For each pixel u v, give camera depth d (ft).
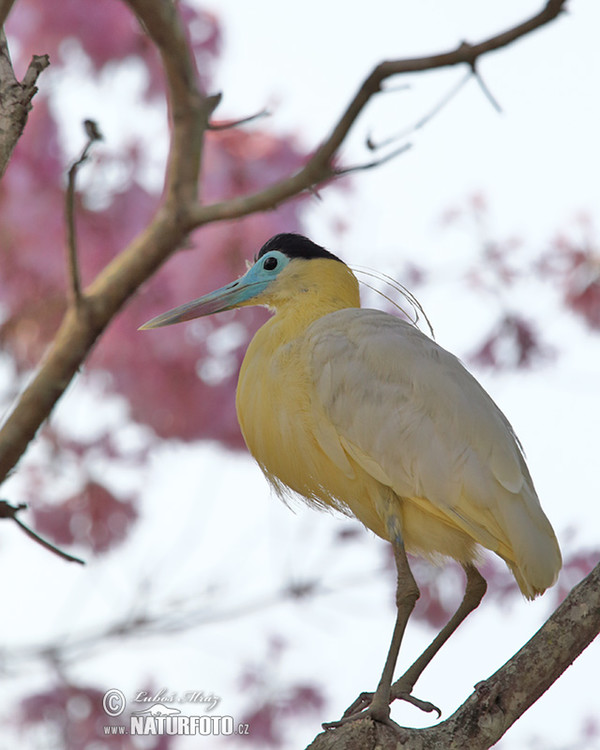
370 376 26.58
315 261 30.27
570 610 22.25
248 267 32.07
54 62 42.63
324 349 27.14
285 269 30.35
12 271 42.68
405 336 27.22
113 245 42.29
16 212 41.73
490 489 25.34
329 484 27.45
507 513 25.21
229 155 42.83
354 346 27.07
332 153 28.50
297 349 27.73
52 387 31.22
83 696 40.73
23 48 42.91
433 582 42.68
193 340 43.96
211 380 44.50
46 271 42.39
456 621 26.48
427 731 22.17
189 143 31.24
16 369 43.32
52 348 31.53
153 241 31.40
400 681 25.95
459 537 26.55
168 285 43.24
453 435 25.79
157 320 31.12
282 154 42.96
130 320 43.55
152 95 42.96
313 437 27.14
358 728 22.58
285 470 28.04
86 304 31.32
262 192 29.94
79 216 41.98
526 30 25.86
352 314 27.86
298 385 27.20
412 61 26.73
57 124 42.11
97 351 44.32
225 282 42.88
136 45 42.57
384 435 26.11
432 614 42.60
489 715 21.88
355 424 26.37
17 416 31.22
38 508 45.32
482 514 25.43
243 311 43.88
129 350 44.09
